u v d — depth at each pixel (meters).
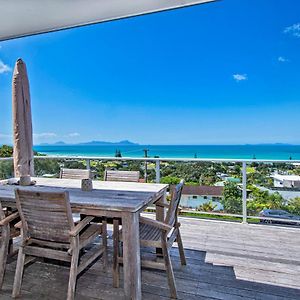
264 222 3.81
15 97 3.42
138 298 1.93
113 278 2.22
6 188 2.65
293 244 3.06
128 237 1.93
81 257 2.44
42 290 2.17
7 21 3.20
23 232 2.05
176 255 2.77
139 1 2.74
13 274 2.42
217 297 2.06
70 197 2.22
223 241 3.15
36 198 1.91
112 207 1.94
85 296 2.08
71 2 2.73
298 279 2.32
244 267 2.53
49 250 2.00
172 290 2.05
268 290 2.15
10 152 4.81
